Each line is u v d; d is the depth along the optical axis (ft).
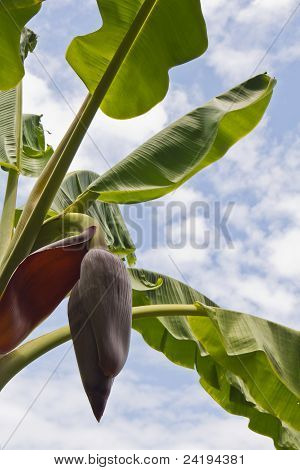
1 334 4.14
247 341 4.71
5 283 4.27
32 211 4.50
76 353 3.76
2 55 4.44
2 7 4.33
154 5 4.63
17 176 5.12
